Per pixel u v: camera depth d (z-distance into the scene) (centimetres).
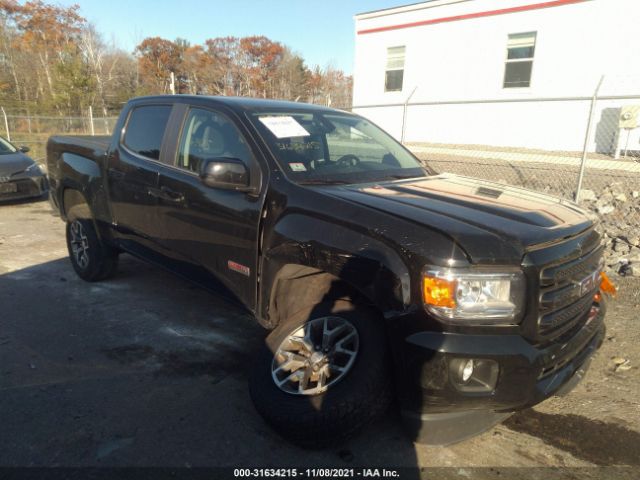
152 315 443
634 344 389
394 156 396
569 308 255
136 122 435
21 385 327
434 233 235
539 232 245
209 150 357
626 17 1296
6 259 607
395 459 263
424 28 1689
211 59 5506
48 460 257
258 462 259
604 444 277
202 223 349
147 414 298
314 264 271
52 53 4162
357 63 1903
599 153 1377
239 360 366
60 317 435
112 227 457
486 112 1594
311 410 250
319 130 373
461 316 226
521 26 1476
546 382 242
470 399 231
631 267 530
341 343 264
